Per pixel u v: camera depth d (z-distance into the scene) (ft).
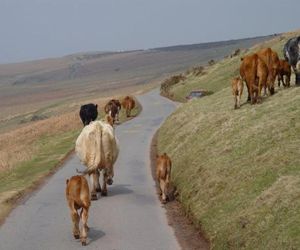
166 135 95.91
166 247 41.63
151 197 58.18
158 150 89.15
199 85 228.84
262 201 39.24
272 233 34.65
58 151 98.32
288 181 39.73
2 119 408.46
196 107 98.99
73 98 544.62
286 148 46.52
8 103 653.30
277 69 71.77
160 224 47.85
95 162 55.72
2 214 53.42
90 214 51.65
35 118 321.73
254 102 69.62
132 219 49.65
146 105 201.87
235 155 52.90
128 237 44.37
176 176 61.98
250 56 68.85
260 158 47.85
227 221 40.70
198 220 45.73
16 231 47.55
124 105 158.10
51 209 54.65
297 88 68.49
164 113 161.68
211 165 54.39
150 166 77.41
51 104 495.41
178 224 47.67
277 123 54.03
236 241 37.27
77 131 133.69
